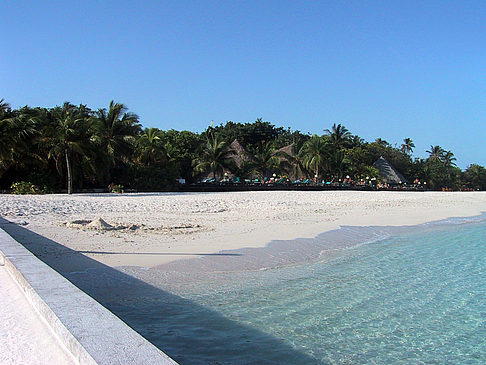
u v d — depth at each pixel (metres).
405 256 11.47
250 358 5.00
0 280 5.65
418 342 5.72
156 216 17.23
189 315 6.31
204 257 9.91
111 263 8.90
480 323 6.49
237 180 54.72
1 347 3.52
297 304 7.04
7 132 34.16
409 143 109.31
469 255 11.85
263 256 10.42
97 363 2.77
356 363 5.04
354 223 17.55
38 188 35.44
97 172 39.22
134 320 6.01
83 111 43.44
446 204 31.94
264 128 85.06
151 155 46.19
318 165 61.00
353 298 7.50
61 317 3.66
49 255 9.26
